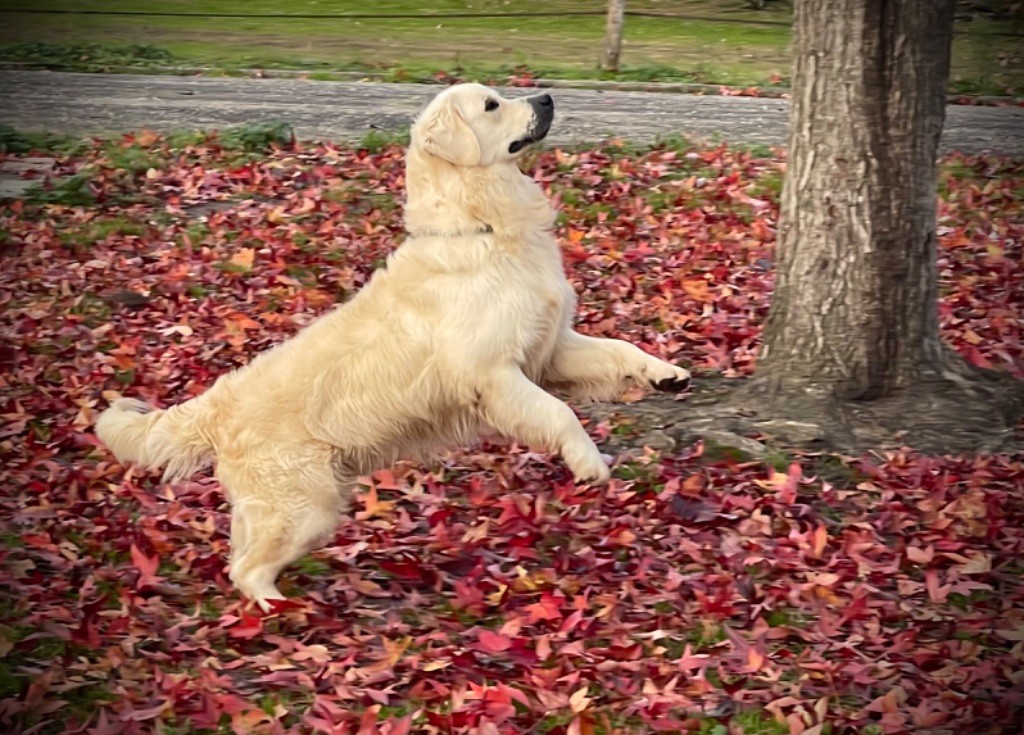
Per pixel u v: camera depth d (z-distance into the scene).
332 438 5.18
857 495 5.82
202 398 5.25
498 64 20.81
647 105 16.91
